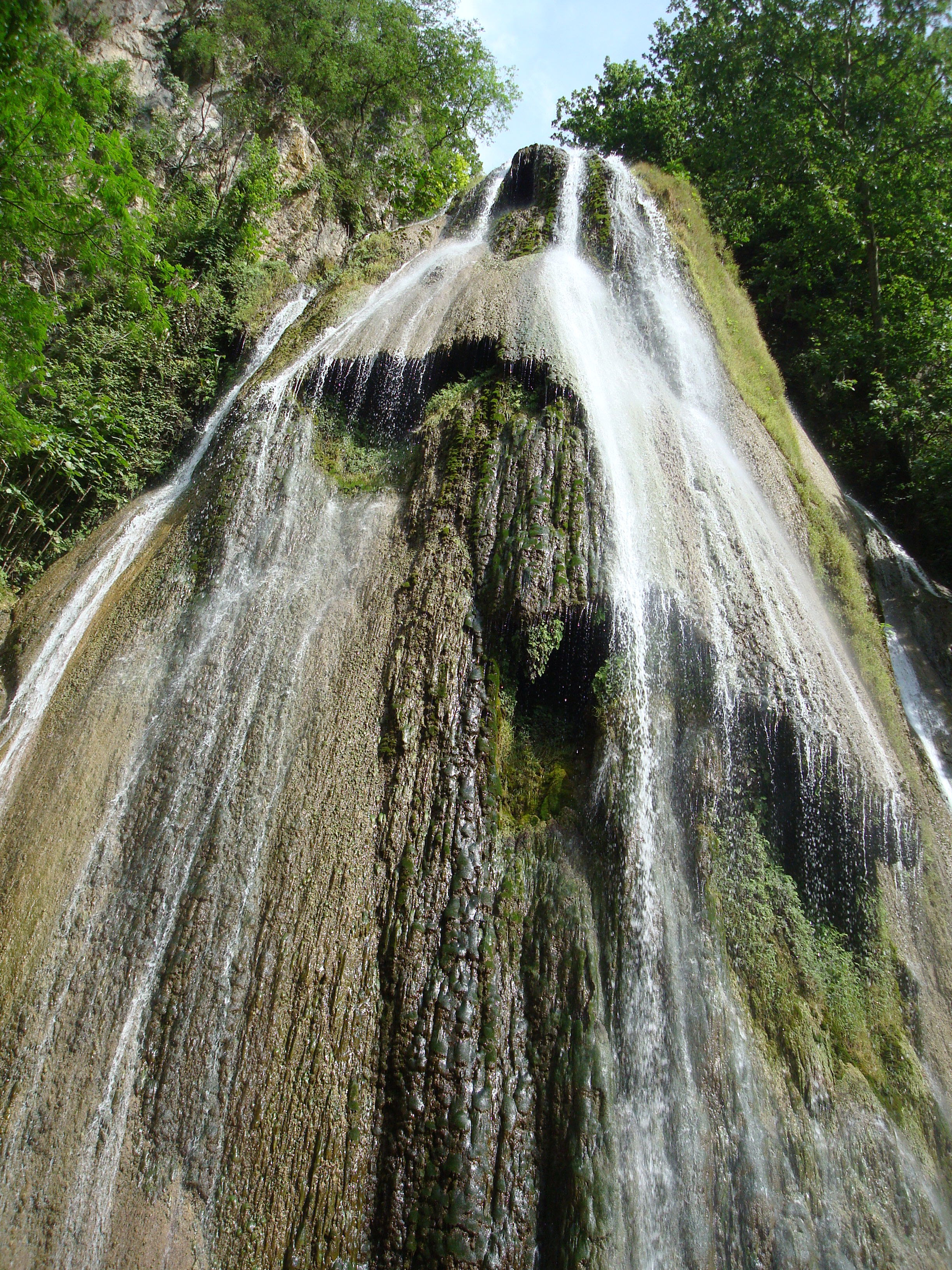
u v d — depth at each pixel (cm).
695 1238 443
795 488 962
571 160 1220
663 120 1825
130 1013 491
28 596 913
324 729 576
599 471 676
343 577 673
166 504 941
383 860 507
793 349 1551
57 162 708
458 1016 452
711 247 1250
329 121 1988
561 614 596
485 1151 421
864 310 1527
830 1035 556
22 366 771
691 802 584
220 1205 419
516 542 622
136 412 1132
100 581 849
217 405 1200
